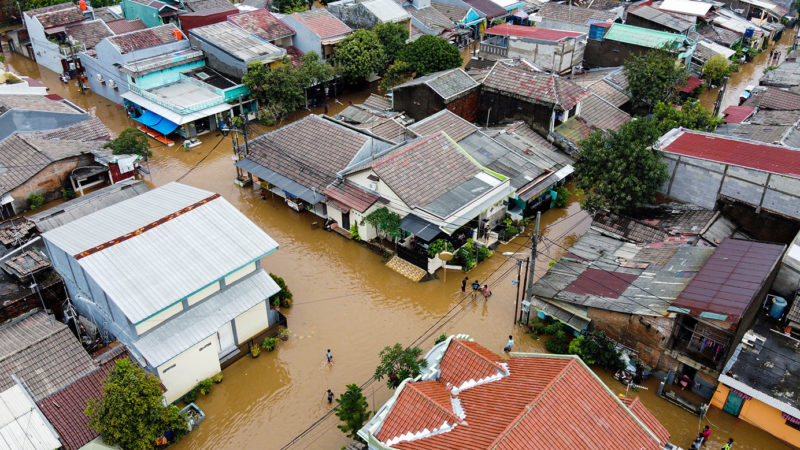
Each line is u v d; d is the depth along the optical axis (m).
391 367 31.62
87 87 77.75
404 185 46.28
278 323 40.62
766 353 34.16
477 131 56.22
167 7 83.75
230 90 66.06
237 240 38.28
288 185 51.62
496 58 74.38
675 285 36.53
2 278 39.03
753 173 41.97
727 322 31.70
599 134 48.62
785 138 51.56
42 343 33.59
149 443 30.69
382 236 49.50
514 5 98.06
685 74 64.12
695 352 34.47
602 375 37.03
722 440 32.88
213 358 36.44
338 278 45.81
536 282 40.84
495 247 49.31
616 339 37.06
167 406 31.97
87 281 35.00
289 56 71.69
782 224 42.12
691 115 55.75
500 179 49.06
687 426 33.72
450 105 59.34
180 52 71.94
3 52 88.31
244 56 67.31
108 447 29.84
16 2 86.06
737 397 33.31
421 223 44.72
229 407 35.31
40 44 80.94
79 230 38.53
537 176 52.25
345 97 76.62
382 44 75.50
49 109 59.91
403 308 42.94
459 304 43.28
